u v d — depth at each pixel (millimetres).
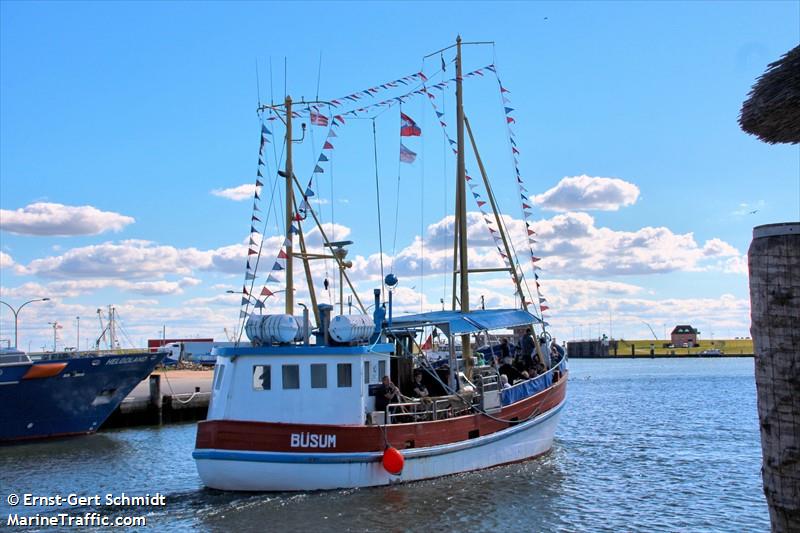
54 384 36375
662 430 42312
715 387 83875
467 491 23203
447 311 29406
